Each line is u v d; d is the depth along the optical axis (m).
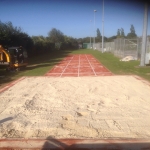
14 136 4.70
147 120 5.48
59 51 52.53
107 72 14.18
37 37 44.44
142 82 10.43
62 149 4.09
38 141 4.42
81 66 18.39
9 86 10.12
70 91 8.76
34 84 10.43
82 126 5.16
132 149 4.02
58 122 5.45
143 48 16.20
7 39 22.06
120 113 6.04
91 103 7.05
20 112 6.27
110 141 4.34
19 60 16.12
